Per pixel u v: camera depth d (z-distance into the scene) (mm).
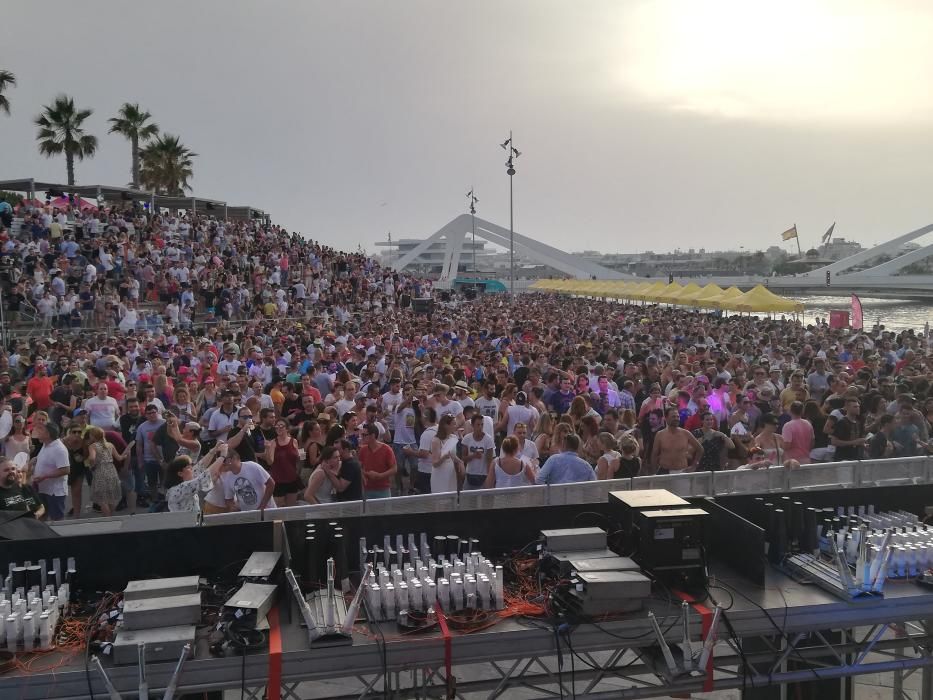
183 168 74375
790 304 34875
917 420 11227
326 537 5137
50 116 60469
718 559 5672
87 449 10648
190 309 30547
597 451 10023
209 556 5277
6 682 4176
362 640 4543
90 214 38719
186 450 10016
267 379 17094
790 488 8594
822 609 4980
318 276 42594
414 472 12180
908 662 5391
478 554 5227
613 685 7211
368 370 15742
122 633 4430
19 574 4875
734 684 4988
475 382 15172
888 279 97250
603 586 4754
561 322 36250
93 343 22703
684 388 13172
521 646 4703
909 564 5387
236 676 4379
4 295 25750
